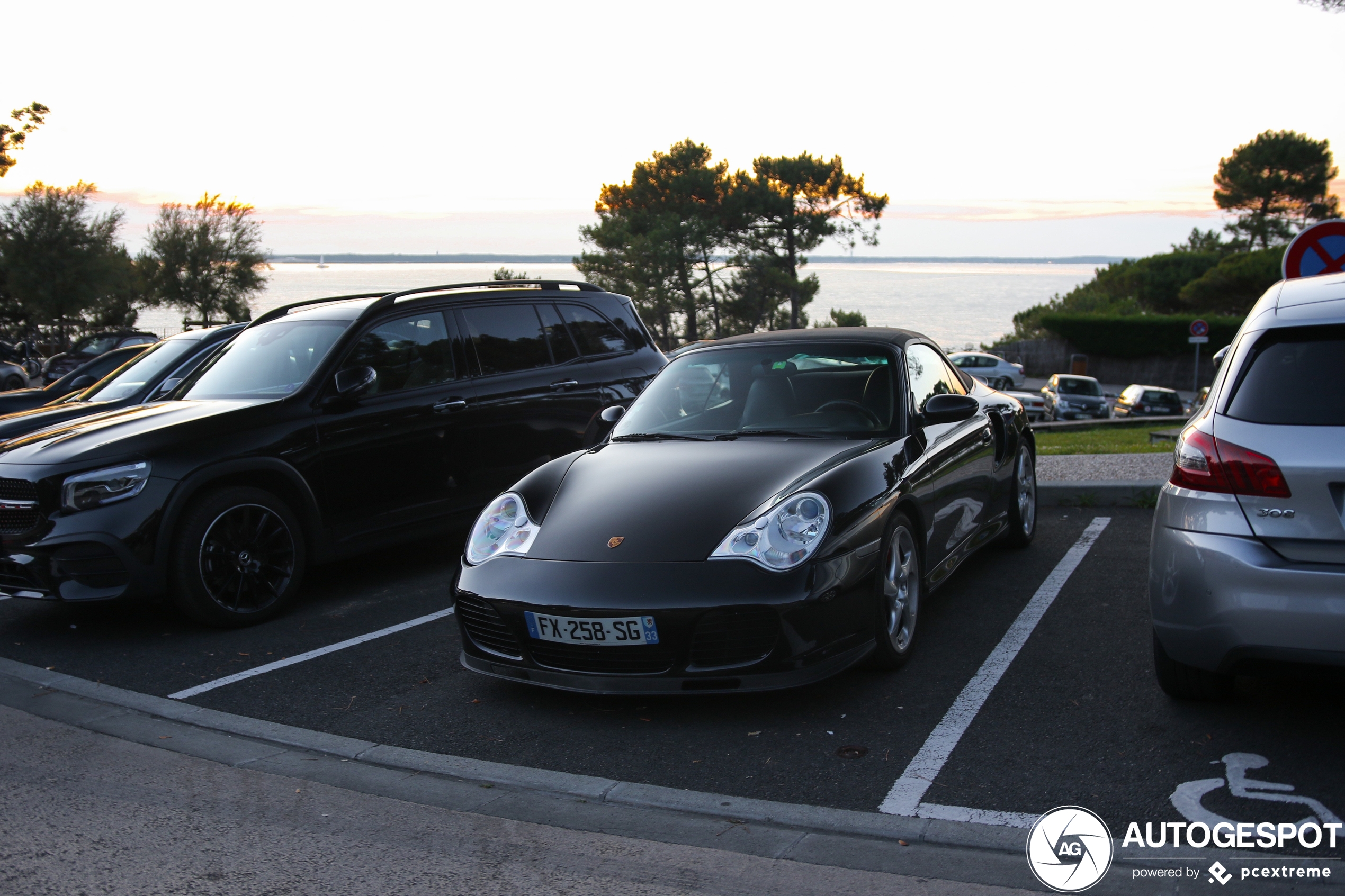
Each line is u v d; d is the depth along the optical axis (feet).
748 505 11.88
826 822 9.03
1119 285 191.21
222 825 9.50
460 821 9.45
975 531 16.30
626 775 10.24
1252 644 9.32
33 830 9.51
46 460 15.35
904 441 13.83
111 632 16.35
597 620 11.14
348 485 17.69
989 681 12.37
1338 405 9.36
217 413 16.55
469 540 13.00
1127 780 9.55
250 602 16.58
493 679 13.39
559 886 8.18
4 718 12.64
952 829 8.79
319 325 18.98
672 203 153.99
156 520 15.28
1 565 15.61
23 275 99.96
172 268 114.62
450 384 19.47
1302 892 7.54
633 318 24.25
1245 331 10.57
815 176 150.41
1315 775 9.43
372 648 14.93
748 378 15.47
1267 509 9.37
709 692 11.05
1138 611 14.93
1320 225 17.48
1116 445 35.42
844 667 11.50
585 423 21.72
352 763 10.91
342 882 8.37
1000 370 131.13
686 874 8.30
